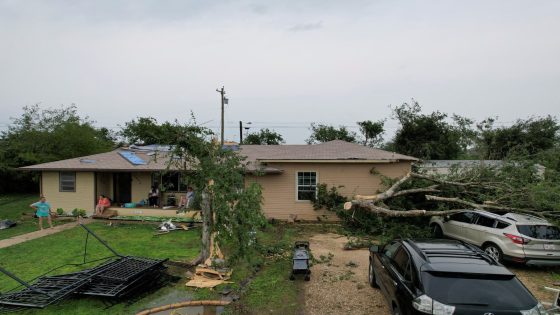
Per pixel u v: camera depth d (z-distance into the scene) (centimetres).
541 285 853
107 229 1492
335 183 1745
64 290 716
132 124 3297
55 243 1250
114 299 760
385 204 1441
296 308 715
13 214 1834
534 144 2767
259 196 942
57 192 1783
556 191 1053
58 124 2698
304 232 1483
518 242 927
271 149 2030
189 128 927
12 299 695
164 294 795
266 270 954
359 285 834
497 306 448
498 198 1193
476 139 1917
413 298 492
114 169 1705
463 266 504
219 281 856
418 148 3206
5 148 2492
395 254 660
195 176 945
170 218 1638
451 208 1380
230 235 877
